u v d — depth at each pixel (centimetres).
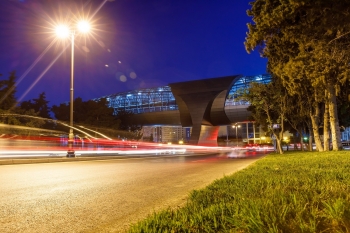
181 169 1525
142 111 9606
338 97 2784
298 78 1645
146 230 346
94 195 748
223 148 8125
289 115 3706
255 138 11869
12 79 3700
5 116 3600
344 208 360
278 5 1366
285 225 333
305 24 1313
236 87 8344
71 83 2511
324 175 751
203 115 8438
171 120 9612
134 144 5619
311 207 401
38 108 5494
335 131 2388
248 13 1561
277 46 1650
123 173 1305
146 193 780
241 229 346
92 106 5888
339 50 1584
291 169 965
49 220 513
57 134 4778
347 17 1172
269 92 3222
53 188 855
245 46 1630
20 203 646
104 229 463
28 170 1434
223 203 456
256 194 525
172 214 435
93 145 4981
